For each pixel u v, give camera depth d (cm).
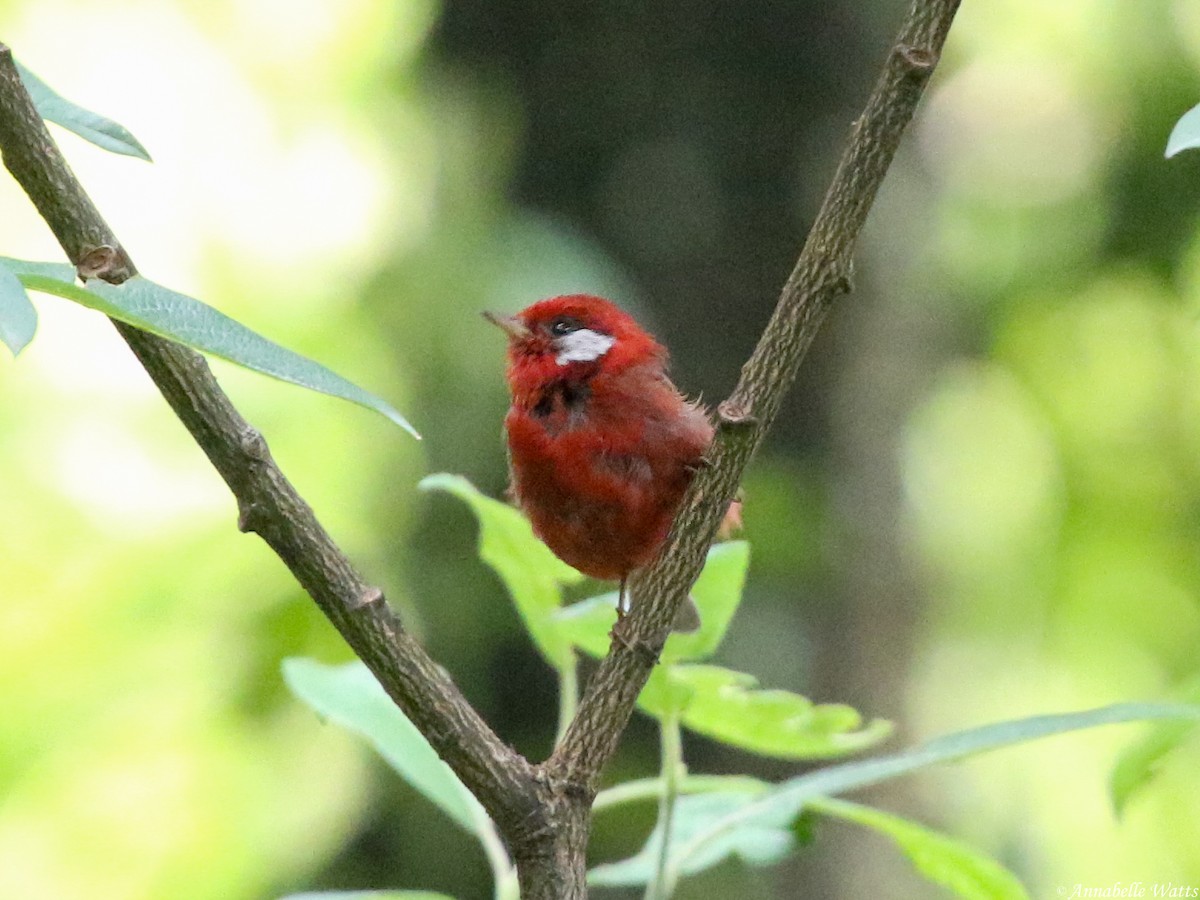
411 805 1226
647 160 1171
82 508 1420
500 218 1202
